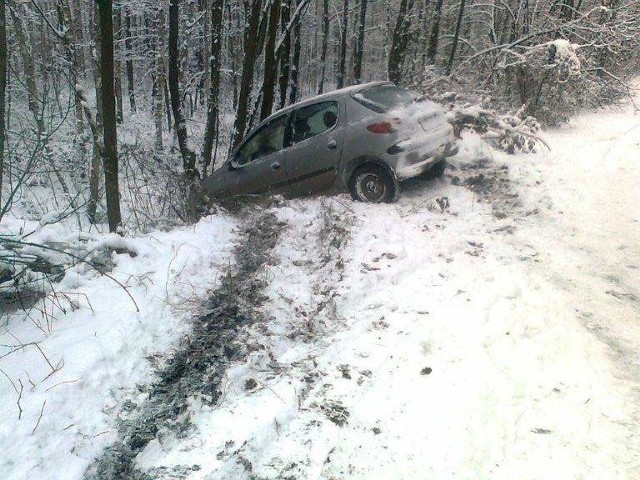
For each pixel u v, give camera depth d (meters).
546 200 6.99
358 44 16.81
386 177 6.86
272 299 4.78
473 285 4.73
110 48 5.52
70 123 14.91
